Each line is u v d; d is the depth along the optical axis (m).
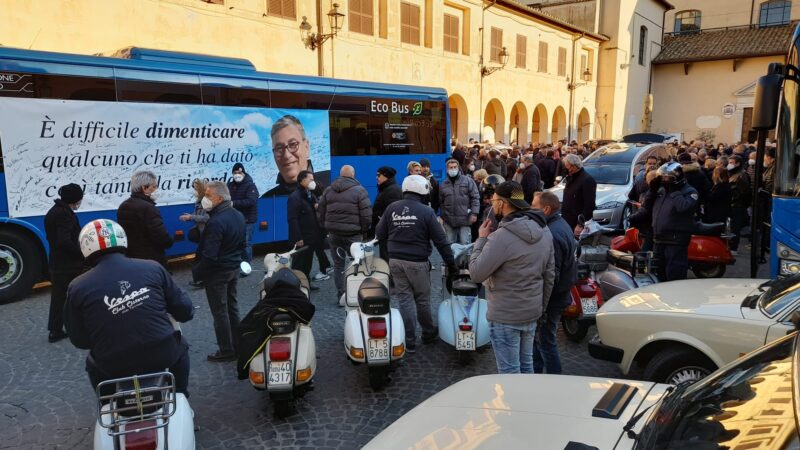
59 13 11.71
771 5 41.38
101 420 2.74
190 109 8.75
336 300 7.47
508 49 27.50
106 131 7.84
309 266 7.77
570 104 33.59
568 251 4.47
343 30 18.45
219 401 4.67
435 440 2.24
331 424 4.27
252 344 4.16
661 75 41.97
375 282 5.00
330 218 7.04
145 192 5.95
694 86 40.66
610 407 2.41
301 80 10.38
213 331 6.34
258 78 9.70
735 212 11.35
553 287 4.31
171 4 13.73
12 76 7.04
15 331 6.38
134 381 2.77
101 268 3.26
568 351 5.80
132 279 3.28
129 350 3.21
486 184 8.71
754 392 1.98
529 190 11.55
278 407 4.30
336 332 6.28
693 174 8.80
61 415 4.45
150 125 8.29
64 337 6.11
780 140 5.27
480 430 2.29
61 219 5.82
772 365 2.09
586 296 5.87
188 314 3.61
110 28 12.58
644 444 2.03
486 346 5.44
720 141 39.75
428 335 5.93
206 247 5.18
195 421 4.33
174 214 8.65
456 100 24.84
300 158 10.39
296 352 4.21
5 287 7.32
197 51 14.38
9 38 10.99
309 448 3.93
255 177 9.72
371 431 4.16
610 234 10.97
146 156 8.27
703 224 8.27
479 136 25.86
